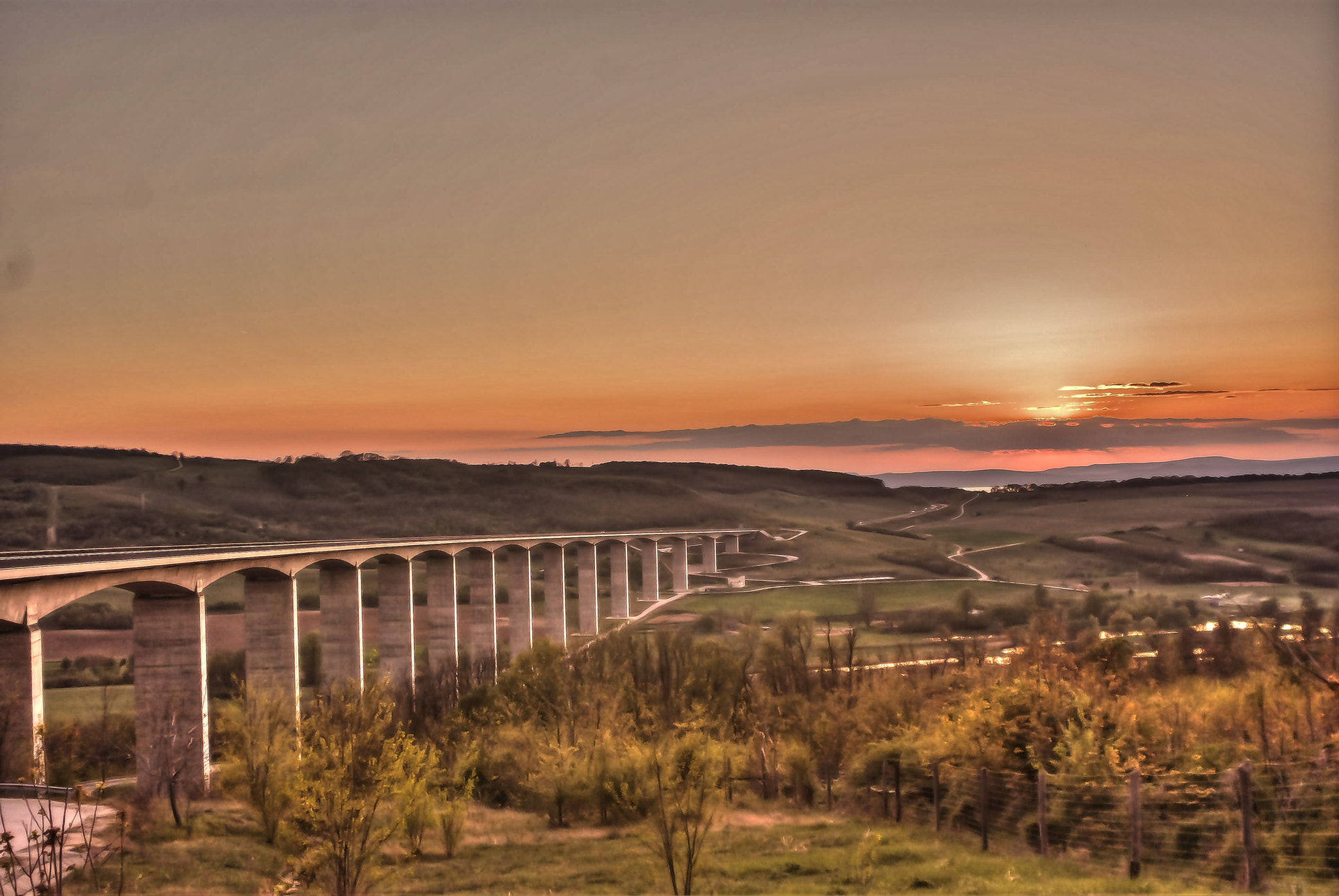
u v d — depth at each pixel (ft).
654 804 93.71
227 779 126.93
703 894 91.81
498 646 429.38
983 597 578.25
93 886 91.71
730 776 157.38
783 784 174.50
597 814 142.72
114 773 188.34
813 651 340.18
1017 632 375.25
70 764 146.00
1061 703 126.52
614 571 597.52
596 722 178.91
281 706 136.05
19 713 152.25
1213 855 85.35
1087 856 93.71
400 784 101.81
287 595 255.09
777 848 113.09
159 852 109.70
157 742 170.09
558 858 114.42
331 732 106.93
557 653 231.50
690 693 236.43
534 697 218.38
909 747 148.97
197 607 205.87
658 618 553.64
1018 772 118.42
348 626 294.25
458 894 96.12
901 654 317.22
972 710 134.41
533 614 585.63
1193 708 130.41
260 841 122.21
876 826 126.62
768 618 528.63
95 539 632.79
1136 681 192.95
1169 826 93.40
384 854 115.14
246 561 229.45
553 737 171.12
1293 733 108.88
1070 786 107.55
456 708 243.19
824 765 198.08
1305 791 90.89
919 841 112.06
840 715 209.67
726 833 123.24
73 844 104.58
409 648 330.54
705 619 507.71
